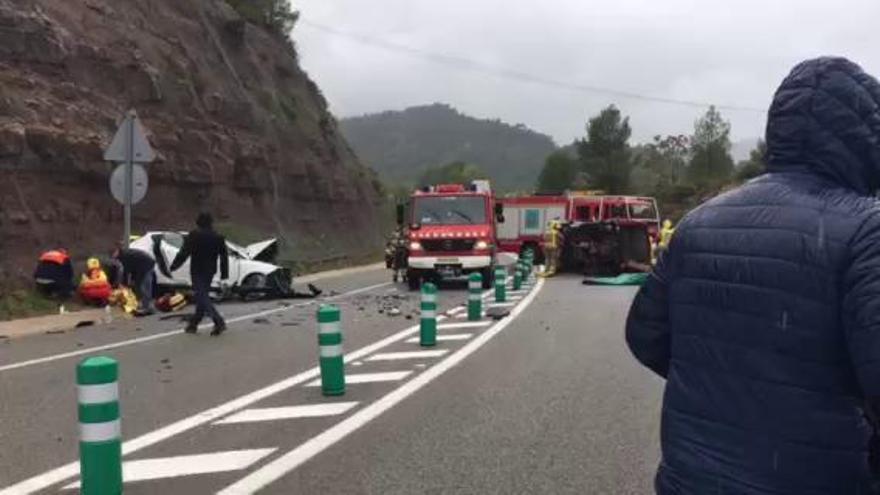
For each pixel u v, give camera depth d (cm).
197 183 3162
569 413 901
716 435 272
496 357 1272
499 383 1066
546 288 2697
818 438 256
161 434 819
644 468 705
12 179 2133
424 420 870
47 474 695
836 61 271
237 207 3531
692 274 286
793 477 258
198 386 1063
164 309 2078
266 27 4919
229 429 838
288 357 1296
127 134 1898
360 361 1245
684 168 10294
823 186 267
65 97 2456
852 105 266
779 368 261
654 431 825
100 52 2744
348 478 679
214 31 3956
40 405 955
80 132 2412
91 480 551
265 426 850
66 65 2531
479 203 2731
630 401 960
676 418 284
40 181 2239
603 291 2562
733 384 270
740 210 278
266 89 4269
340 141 5472
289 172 4200
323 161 4691
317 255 4072
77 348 1402
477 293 1772
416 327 1658
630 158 10800
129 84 2873
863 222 253
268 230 3712
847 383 256
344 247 4662
